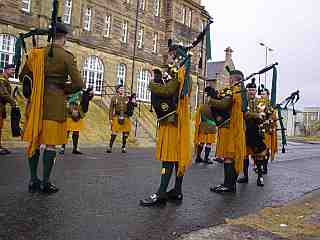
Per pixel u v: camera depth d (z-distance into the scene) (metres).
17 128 6.84
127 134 14.26
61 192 5.95
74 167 8.95
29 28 27.91
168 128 5.73
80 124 12.35
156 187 6.99
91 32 33.38
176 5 43.09
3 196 5.44
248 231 4.60
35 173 5.99
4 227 4.08
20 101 20.22
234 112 7.05
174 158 5.70
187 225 4.72
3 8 26.44
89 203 5.38
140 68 39.19
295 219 5.40
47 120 5.74
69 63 5.79
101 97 32.28
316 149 26.77
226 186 7.27
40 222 4.33
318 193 7.82
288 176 10.38
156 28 41.47
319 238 4.50
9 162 8.93
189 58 5.79
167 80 5.64
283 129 9.60
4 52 26.80
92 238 3.96
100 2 34.19
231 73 7.17
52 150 5.86
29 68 5.81
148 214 5.07
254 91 8.39
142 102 37.16
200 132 12.58
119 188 6.65
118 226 4.43
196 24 46.41
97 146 16.31
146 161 11.48
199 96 44.38
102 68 34.75
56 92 5.80
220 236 4.33
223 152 7.18
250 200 6.64
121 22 36.69
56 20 5.76
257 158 8.45
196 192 6.98
